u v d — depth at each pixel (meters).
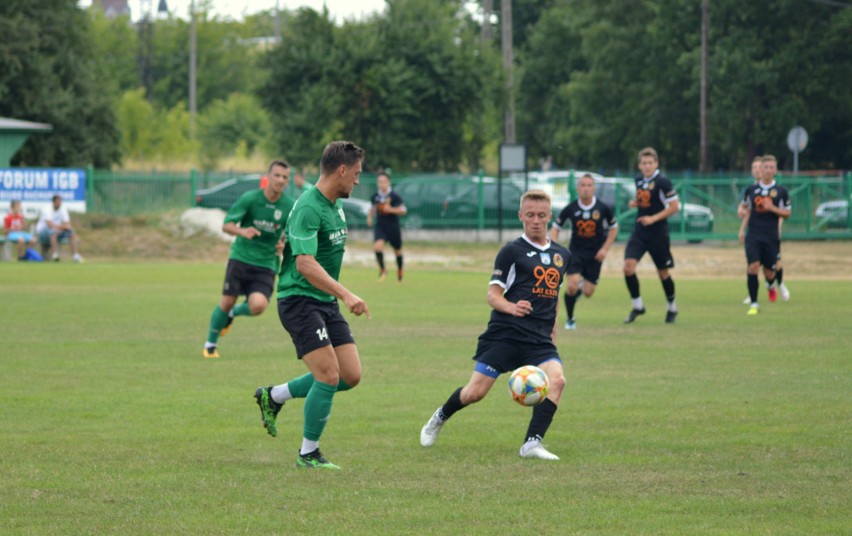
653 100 108.00
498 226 65.31
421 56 83.19
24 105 82.88
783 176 67.81
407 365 20.58
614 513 10.28
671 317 27.91
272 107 84.62
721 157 115.31
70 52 86.56
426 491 11.22
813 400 16.72
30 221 58.78
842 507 10.49
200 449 13.38
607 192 63.84
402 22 83.69
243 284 21.72
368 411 16.02
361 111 82.94
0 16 81.81
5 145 62.53
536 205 13.26
